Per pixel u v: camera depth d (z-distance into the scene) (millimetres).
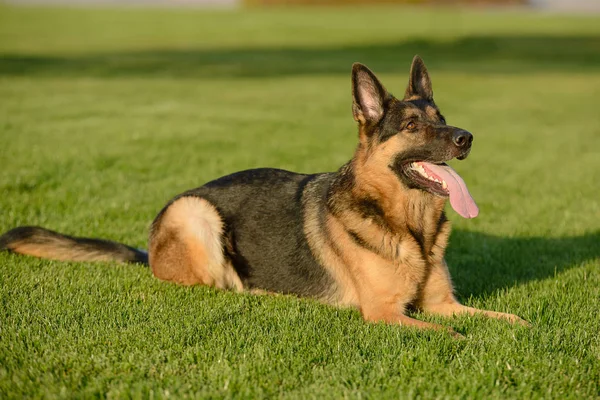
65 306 5379
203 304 5566
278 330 4957
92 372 4191
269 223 6074
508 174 12680
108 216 8891
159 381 4055
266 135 16047
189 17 76250
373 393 3916
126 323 5062
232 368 4262
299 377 4160
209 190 6414
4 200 9180
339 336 4805
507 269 7039
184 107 20156
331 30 65000
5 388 3926
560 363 4270
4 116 16562
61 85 24562
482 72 35812
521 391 3967
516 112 22203
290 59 40719
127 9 85562
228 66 35781
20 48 42594
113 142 13883
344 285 5676
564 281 6398
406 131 5484
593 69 37906
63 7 83562
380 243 5371
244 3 114500
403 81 28547
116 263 6859
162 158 12680
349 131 17250
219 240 6215
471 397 3877
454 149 5348
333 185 5852
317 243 5809
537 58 44688
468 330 5066
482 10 105688
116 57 38906
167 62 36812
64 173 10906
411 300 5531
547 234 8586
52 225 8320
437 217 5715
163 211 6543
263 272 6074
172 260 6324
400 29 66688
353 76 5652
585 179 12211
